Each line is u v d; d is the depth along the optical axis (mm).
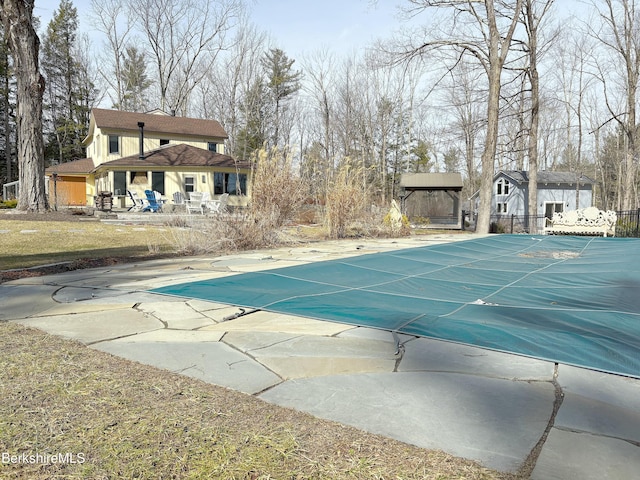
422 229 18906
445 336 3102
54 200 19844
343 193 12133
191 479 1478
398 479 1483
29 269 5996
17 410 1926
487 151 16781
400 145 41406
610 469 1529
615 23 22422
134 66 40969
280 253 8297
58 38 40000
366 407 2025
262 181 10047
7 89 35844
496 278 5754
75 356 2648
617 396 2148
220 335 3160
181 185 23031
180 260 7238
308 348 2871
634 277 5758
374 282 5344
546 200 29469
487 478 1485
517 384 2293
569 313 3768
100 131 25422
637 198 38438
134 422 1842
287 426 1833
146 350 2811
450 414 1958
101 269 6270
